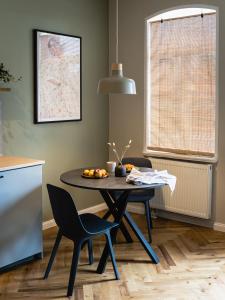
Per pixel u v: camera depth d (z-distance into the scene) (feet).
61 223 10.02
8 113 12.82
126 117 16.67
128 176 11.13
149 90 16.07
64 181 10.98
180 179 14.98
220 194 14.38
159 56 15.65
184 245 13.01
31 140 13.71
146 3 15.52
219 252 12.40
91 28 15.87
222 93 13.99
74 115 15.29
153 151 16.19
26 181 11.09
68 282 10.34
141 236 11.70
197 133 14.98
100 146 16.87
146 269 11.12
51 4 14.01
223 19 13.70
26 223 11.21
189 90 14.99
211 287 10.03
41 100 13.84
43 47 13.74
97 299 9.45
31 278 10.58
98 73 16.42
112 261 10.48
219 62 13.94
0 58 12.43
